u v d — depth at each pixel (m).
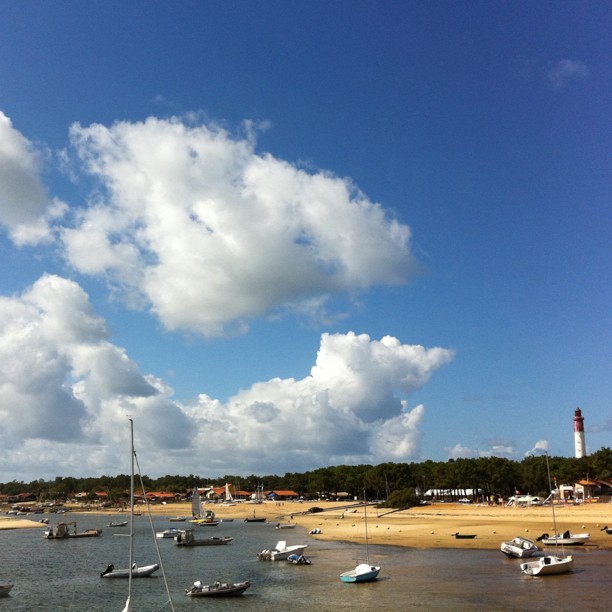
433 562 84.06
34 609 61.91
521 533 111.56
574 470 175.88
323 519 183.38
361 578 70.06
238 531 156.88
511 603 56.53
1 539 150.00
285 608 58.16
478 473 191.75
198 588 65.69
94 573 86.06
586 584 64.38
